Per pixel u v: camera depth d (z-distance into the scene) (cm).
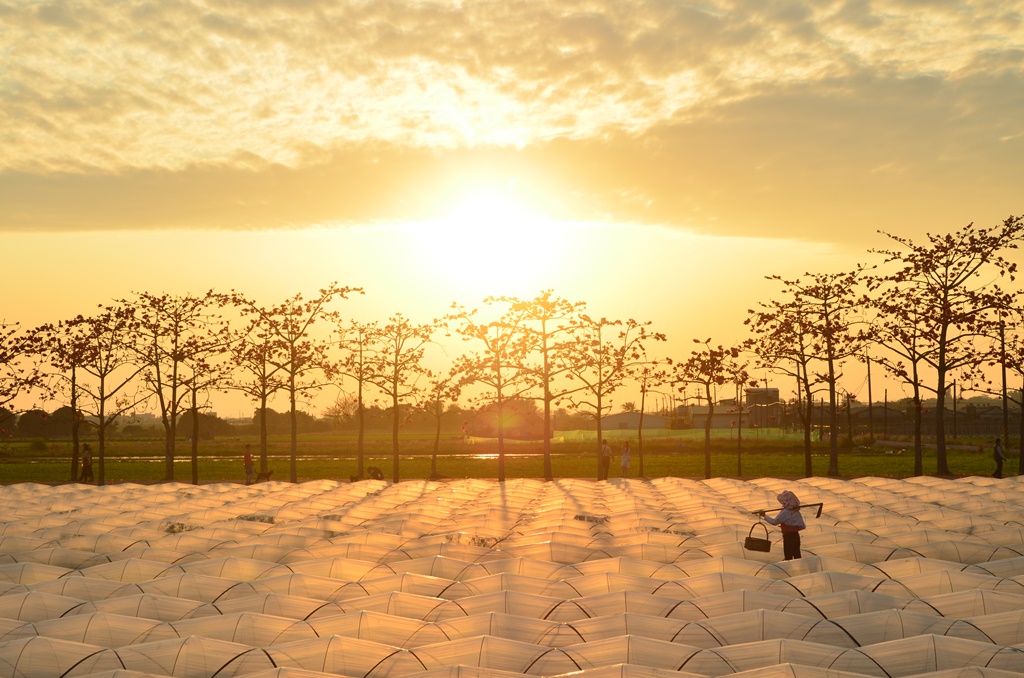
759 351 6219
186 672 1620
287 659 1647
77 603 2019
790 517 2450
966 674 1469
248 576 2367
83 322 6191
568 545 2622
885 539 2764
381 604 1983
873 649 1622
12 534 3184
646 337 6216
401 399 6425
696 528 3156
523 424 13350
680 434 12812
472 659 1642
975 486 4384
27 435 16525
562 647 1736
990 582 2097
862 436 10931
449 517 3588
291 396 6247
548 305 6188
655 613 1923
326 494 4447
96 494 4469
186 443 13062
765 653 1630
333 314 6369
